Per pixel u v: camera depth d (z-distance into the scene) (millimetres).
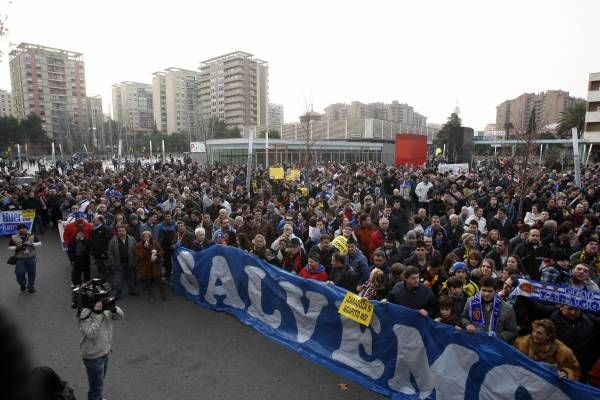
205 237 9211
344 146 50312
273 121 162125
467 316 5031
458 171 25000
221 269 7953
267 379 5555
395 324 5340
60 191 16625
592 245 6414
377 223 10703
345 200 12570
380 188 17219
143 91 136125
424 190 16047
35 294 8891
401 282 5691
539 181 16812
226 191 16641
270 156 41844
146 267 8422
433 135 140750
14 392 1273
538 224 9133
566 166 42625
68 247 9164
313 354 6121
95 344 4766
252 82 118375
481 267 5801
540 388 4098
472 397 4586
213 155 45094
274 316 6941
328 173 25469
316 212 10945
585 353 4484
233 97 116062
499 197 12500
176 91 121938
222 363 5969
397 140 32094
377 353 5504
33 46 114875
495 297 4867
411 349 5180
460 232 9164
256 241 7816
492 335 4516
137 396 5188
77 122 103312
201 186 17203
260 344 6566
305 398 5133
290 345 6430
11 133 67312
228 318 7613
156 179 21281
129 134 91750
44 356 6207
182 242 9242
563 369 4227
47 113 117375
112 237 8922
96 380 4840
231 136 86250
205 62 121125
